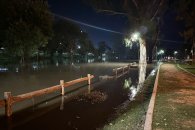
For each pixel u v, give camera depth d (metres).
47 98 16.45
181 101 13.54
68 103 15.02
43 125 10.65
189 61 64.94
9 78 28.59
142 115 11.46
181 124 9.28
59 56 93.44
